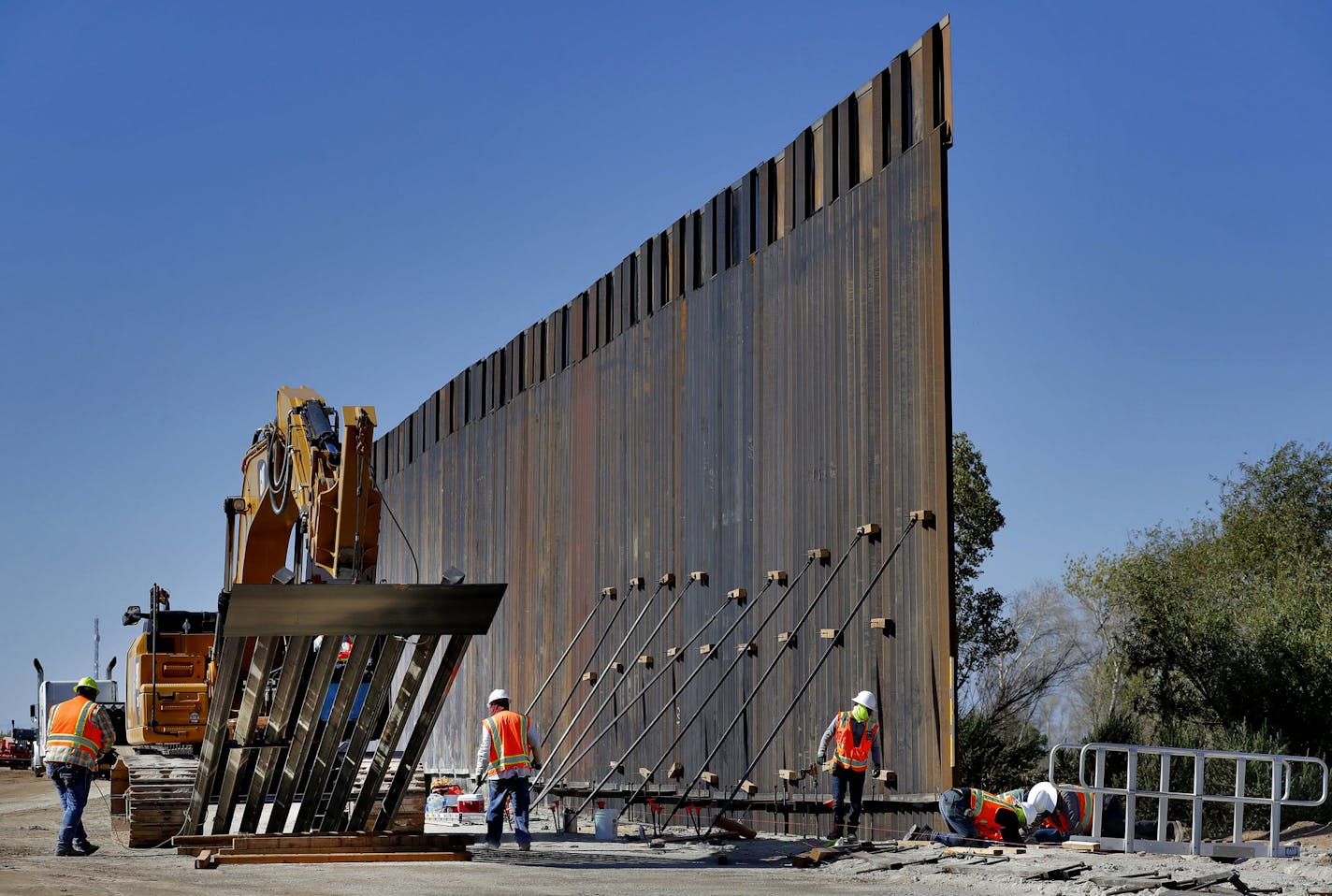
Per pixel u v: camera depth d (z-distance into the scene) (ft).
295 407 58.23
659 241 82.17
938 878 41.01
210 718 45.27
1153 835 53.93
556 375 95.96
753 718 67.82
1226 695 79.61
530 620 97.45
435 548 121.60
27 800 104.01
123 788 62.34
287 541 64.44
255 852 45.65
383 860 45.55
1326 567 98.27
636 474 82.84
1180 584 91.81
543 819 77.00
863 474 61.16
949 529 55.31
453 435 118.21
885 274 60.90
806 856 46.75
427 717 47.62
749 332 71.72
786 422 67.62
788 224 69.05
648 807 75.72
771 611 66.80
